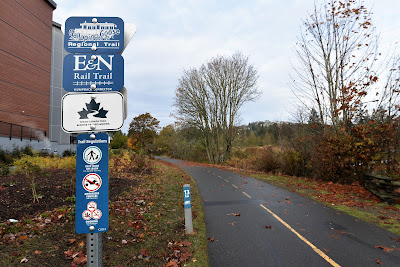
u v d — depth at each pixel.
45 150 23.86
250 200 9.38
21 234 4.39
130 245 4.74
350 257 4.49
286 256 4.58
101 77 2.79
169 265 4.12
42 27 26.34
